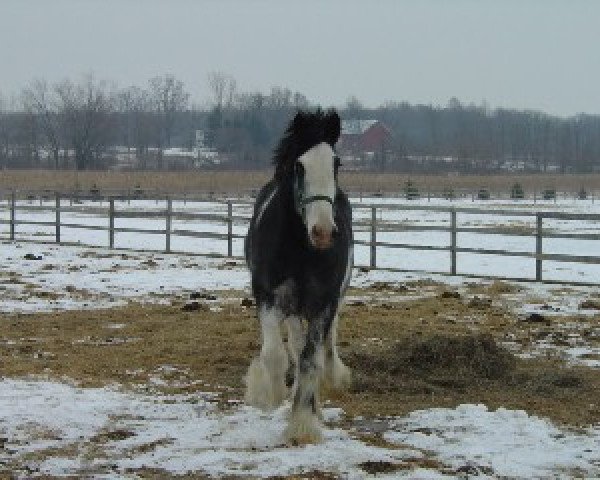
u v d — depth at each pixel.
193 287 17.22
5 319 13.34
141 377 9.62
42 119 107.38
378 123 104.75
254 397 7.45
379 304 14.95
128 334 12.19
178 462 6.75
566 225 39.12
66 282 17.78
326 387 8.80
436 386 9.34
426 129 149.75
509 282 17.97
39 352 10.91
